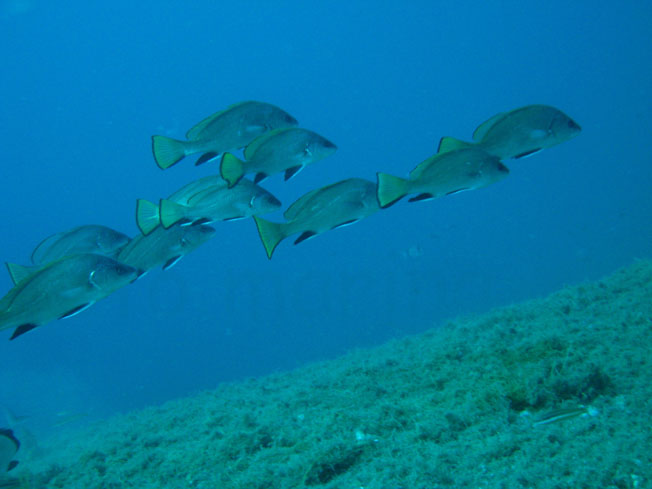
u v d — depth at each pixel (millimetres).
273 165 1991
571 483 1604
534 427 1797
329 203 1923
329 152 2068
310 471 1844
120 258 1963
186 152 2049
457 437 1849
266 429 2084
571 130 1898
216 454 2049
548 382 1891
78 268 1753
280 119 2129
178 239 2045
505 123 1870
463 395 1998
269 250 1896
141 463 2135
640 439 1657
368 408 2080
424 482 1709
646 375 1882
